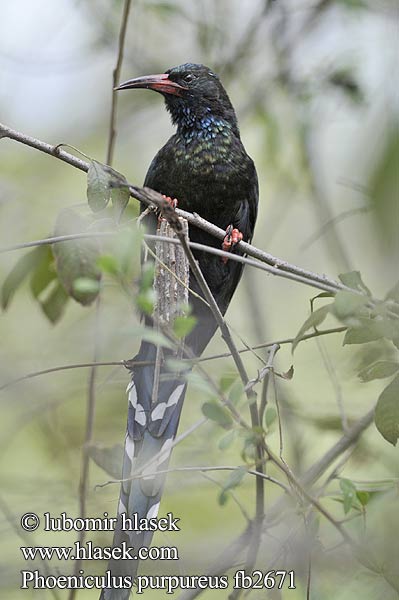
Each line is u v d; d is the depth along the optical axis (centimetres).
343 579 812
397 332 674
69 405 1307
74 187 1560
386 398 710
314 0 1396
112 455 895
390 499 825
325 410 1270
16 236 1402
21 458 1376
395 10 826
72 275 798
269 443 1269
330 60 1354
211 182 1062
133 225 776
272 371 716
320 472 913
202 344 1008
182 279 760
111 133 995
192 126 1083
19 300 1451
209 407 679
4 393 1274
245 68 1434
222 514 1256
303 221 1594
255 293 1335
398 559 810
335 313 675
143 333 636
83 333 1333
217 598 1126
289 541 789
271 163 1424
